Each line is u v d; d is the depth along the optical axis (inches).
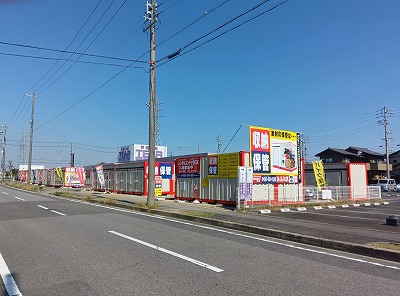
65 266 244.8
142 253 283.7
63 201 861.2
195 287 200.4
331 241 326.6
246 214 564.7
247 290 195.6
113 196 1013.2
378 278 222.1
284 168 775.1
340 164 1267.2
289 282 210.7
